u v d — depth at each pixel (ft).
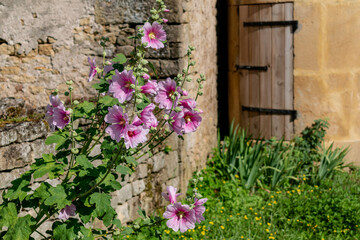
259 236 16.79
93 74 9.98
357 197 20.42
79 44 19.35
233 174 21.80
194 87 20.42
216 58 24.84
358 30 23.04
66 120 9.52
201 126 21.86
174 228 9.31
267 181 21.59
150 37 9.65
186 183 19.61
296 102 23.35
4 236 9.22
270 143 23.57
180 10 18.37
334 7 22.66
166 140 18.24
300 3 22.70
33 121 12.66
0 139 11.41
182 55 18.65
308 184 21.81
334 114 23.29
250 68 24.18
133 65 9.96
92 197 9.16
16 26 17.89
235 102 25.12
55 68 18.98
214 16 24.23
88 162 9.20
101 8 19.34
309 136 23.25
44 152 12.69
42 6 18.42
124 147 9.48
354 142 23.67
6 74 18.01
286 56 23.26
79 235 9.48
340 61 23.08
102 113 9.73
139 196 16.90
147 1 18.86
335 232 17.44
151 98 17.60
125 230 10.44
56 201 9.06
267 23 23.38
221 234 16.60
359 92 23.62
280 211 18.48
